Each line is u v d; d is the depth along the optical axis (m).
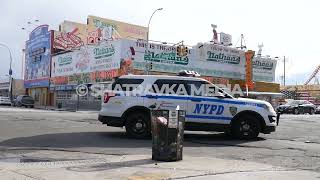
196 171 8.86
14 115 25.81
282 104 53.22
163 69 48.47
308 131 19.48
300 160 10.95
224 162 10.14
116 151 11.71
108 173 8.51
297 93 81.69
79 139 14.05
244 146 13.52
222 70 53.44
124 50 46.06
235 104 15.17
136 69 46.84
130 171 8.75
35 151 11.42
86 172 8.56
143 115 14.72
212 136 16.27
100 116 15.12
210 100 15.02
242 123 15.21
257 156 11.48
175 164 9.69
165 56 48.66
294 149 13.01
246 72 54.97
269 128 15.38
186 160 10.32
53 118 23.75
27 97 58.91
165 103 14.74
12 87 80.88
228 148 12.96
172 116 10.09
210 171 8.88
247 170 9.17
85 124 19.70
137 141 13.95
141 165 9.48
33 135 14.75
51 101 64.31
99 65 50.09
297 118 32.75
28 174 8.21
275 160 10.90
